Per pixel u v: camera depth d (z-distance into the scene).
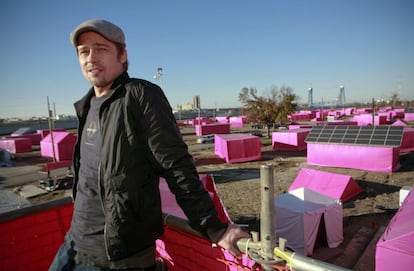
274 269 1.54
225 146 25.12
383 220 11.26
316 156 22.05
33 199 16.50
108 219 1.65
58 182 18.38
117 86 1.78
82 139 1.95
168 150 1.58
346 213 12.06
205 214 1.56
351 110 80.44
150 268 1.83
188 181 1.56
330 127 22.36
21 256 2.90
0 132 73.88
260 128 55.56
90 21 1.74
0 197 17.19
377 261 5.78
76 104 2.13
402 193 11.40
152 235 1.76
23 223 2.91
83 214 1.81
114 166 1.62
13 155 34.09
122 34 1.87
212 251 2.15
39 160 31.14
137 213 1.65
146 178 1.69
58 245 3.14
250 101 40.72
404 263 5.42
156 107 1.62
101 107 1.75
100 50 1.80
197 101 46.84
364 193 14.46
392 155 18.48
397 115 64.06
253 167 22.81
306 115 73.88
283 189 16.31
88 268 1.75
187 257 2.42
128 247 1.66
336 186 13.66
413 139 25.55
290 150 29.86
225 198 15.09
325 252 9.30
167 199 6.52
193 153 30.70
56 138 31.09
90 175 1.80
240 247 1.63
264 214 1.53
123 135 1.64
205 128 46.25
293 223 9.30
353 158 20.08
